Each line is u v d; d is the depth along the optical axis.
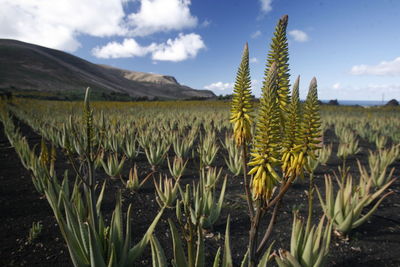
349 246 3.58
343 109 29.66
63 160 7.42
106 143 8.25
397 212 4.68
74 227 2.64
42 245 3.37
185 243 3.50
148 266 3.06
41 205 4.56
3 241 3.42
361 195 4.45
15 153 8.12
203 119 17.25
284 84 1.88
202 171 3.97
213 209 3.89
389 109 31.06
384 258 3.32
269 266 3.05
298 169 1.70
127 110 21.38
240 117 1.95
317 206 4.87
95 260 2.30
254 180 1.76
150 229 2.69
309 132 1.68
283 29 1.89
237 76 1.97
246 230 3.97
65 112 16.28
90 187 2.44
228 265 2.06
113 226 2.70
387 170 7.38
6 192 5.08
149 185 5.85
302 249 2.74
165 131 9.92
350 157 8.88
